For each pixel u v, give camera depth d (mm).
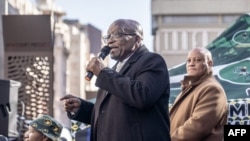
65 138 8055
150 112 5020
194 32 45719
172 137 5992
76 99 5512
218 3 45250
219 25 45594
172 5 46125
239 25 7336
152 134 4988
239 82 7191
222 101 6109
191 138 5945
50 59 9969
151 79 4969
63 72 47031
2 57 10484
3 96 7867
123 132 4988
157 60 5090
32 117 9828
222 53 7309
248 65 7230
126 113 5004
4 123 7855
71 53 58562
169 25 46125
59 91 45000
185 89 6316
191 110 6176
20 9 22453
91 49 67062
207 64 6297
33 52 9969
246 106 7094
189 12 46156
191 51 6336
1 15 10625
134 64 5121
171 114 6355
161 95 5066
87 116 5527
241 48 7289
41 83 9930
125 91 4902
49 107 9867
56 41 45719
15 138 8328
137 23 5254
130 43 5195
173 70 7410
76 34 59688
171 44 45750
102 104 5152
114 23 5227
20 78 9953
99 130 5133
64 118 31188
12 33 9992
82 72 58969
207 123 5965
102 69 5000
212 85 6148
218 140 6020
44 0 35188
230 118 7094
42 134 6117
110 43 5219
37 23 9984
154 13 46500
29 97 9875
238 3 45406
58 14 45469
